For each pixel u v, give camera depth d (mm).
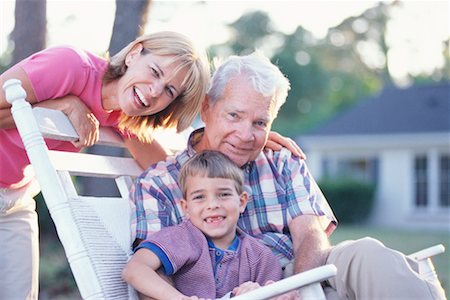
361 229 19594
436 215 22266
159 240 2584
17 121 2461
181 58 2803
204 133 2906
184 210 2760
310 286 2152
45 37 4516
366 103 24391
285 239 2863
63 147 2963
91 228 2574
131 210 2785
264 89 2787
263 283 2697
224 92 2814
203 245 2654
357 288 2447
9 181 2826
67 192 2602
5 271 2908
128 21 4371
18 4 4469
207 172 2689
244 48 31250
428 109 23156
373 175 23141
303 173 2977
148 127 3027
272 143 3000
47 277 7191
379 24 32062
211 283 2613
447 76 31469
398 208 22750
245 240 2732
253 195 2895
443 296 2648
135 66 2830
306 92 31984
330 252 2646
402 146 22750
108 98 2867
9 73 2688
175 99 2916
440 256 10773
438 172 22562
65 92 2764
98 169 2840
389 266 2396
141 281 2479
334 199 22016
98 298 2365
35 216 3037
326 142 23578
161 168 2863
